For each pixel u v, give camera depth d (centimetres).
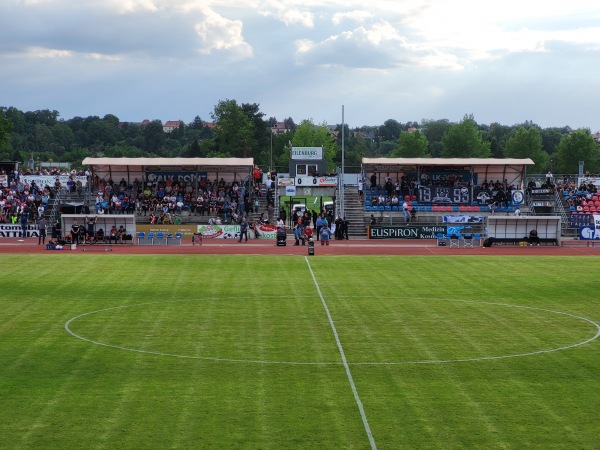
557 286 4338
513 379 2408
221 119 16788
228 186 8725
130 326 3156
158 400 2173
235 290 4125
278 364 2570
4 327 3117
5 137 12862
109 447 1830
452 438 1897
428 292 4100
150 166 8631
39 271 4834
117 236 6888
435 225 7706
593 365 2583
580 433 1934
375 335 3022
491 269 5116
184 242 7194
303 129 16125
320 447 1833
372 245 6950
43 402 2148
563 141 15588
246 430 1941
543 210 8512
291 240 7381
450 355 2706
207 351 2744
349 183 9956
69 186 8681
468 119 15875
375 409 2108
